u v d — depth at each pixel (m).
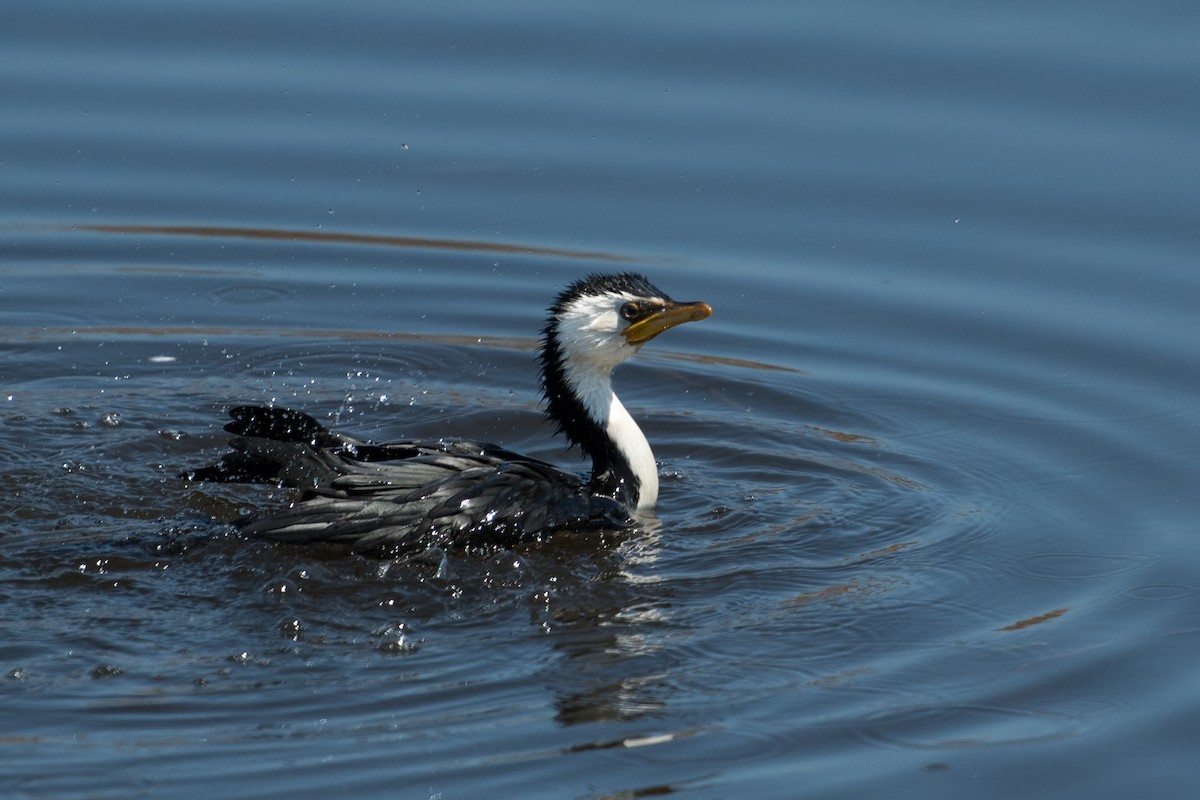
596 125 20.05
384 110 20.30
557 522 12.78
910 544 12.83
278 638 10.99
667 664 10.82
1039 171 18.84
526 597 11.73
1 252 18.34
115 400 15.48
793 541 12.86
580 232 18.73
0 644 10.70
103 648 10.73
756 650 11.05
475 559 12.29
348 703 10.21
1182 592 11.98
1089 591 12.04
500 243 18.52
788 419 15.52
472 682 10.52
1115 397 15.52
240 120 20.23
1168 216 18.08
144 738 9.73
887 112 19.86
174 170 19.67
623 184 19.33
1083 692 10.59
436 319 17.48
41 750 9.55
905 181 18.98
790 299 17.61
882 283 17.75
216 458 14.24
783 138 19.69
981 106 19.80
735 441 15.03
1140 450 14.49
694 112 20.06
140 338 16.94
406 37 21.30
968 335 16.81
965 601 11.84
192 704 10.12
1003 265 17.81
